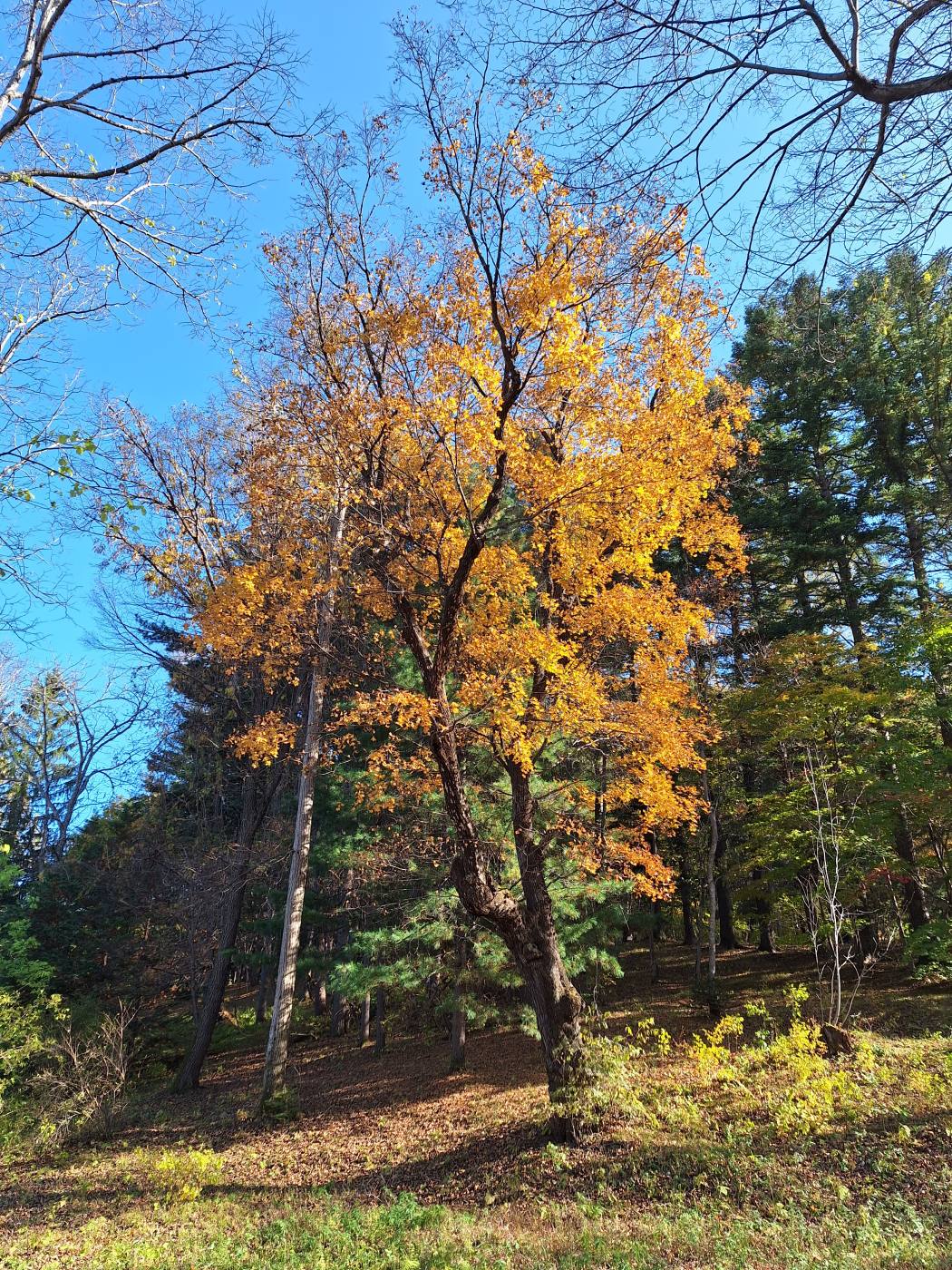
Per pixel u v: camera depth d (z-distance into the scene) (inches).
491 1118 443.5
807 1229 227.9
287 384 362.0
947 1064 358.3
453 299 323.0
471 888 368.5
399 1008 858.8
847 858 578.6
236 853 750.5
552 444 383.2
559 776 527.2
